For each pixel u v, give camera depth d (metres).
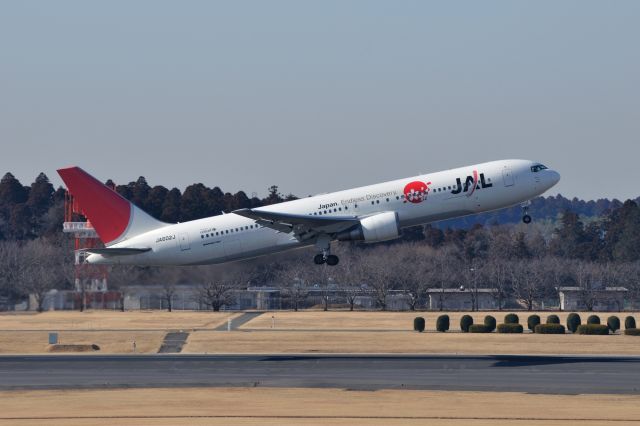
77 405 154.12
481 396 160.88
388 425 136.12
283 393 165.25
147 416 143.38
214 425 136.25
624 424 136.50
